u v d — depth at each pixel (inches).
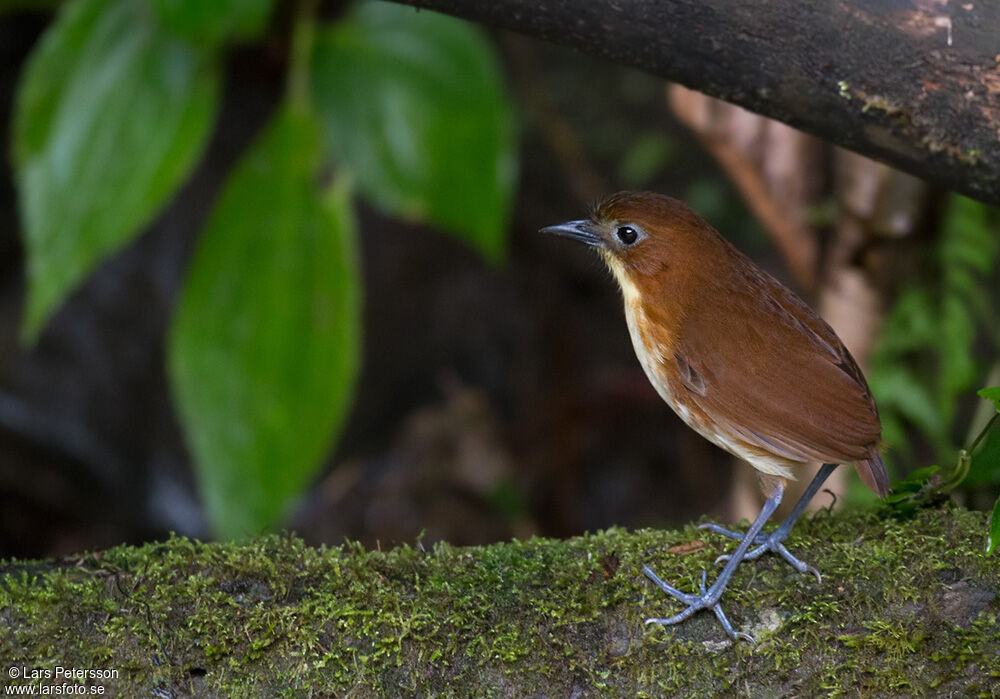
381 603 223.3
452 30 384.5
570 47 247.8
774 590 227.1
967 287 378.0
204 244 363.9
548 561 235.6
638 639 222.2
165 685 217.2
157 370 534.9
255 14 355.9
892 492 253.1
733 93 242.2
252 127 551.2
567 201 586.2
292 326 365.1
